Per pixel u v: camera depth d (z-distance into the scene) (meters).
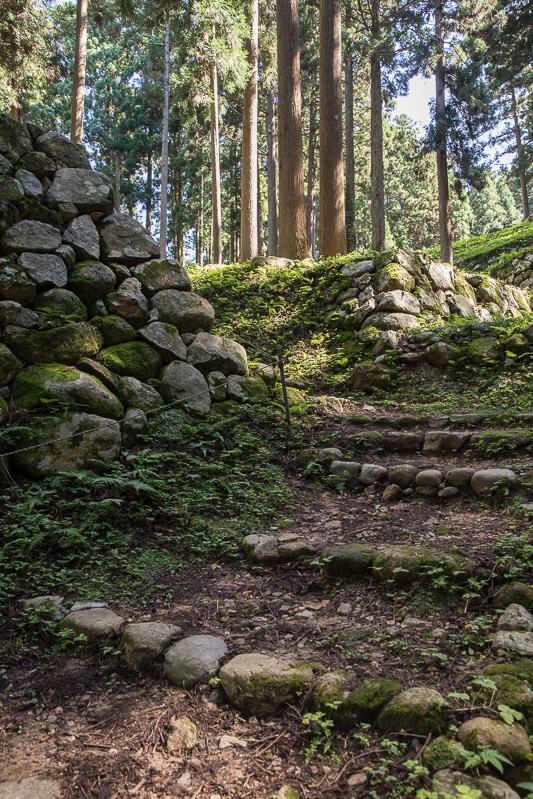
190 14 16.08
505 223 57.12
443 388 8.11
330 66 13.67
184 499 4.88
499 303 11.41
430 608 3.18
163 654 2.95
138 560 4.07
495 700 2.25
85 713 2.58
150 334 6.26
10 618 3.33
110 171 35.84
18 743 2.37
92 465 4.92
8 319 5.24
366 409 7.75
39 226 5.83
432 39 17.70
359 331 9.92
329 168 13.69
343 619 3.25
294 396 7.60
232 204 35.06
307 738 2.33
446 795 1.86
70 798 2.05
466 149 19.14
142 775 2.17
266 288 11.57
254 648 2.97
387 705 2.34
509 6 22.02
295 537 4.34
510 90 30.53
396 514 4.79
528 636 2.66
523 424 6.03
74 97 15.59
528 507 4.11
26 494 4.46
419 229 46.09
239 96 23.98
